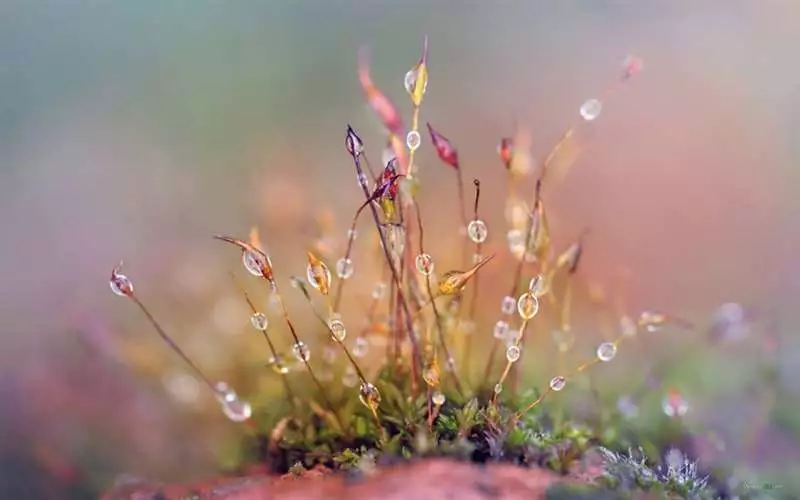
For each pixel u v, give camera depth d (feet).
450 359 0.30
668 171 0.44
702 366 0.36
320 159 0.46
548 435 0.30
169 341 0.31
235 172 0.47
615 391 0.34
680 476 0.30
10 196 0.47
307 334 0.36
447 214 0.39
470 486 0.28
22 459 0.35
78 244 0.43
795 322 0.37
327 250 0.33
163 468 0.34
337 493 0.28
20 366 0.38
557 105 0.48
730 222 0.42
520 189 0.40
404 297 0.31
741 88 0.49
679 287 0.39
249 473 0.31
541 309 0.36
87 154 0.50
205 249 0.42
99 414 0.36
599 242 0.40
